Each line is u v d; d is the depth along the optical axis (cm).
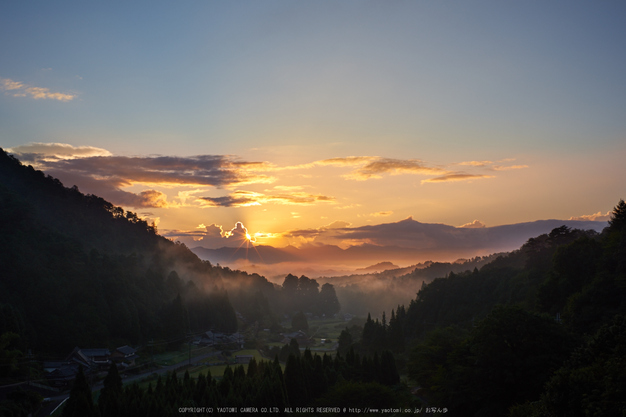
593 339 5356
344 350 15088
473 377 6481
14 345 10444
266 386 7338
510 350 6253
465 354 7238
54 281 13475
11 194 17012
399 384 9538
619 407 3950
